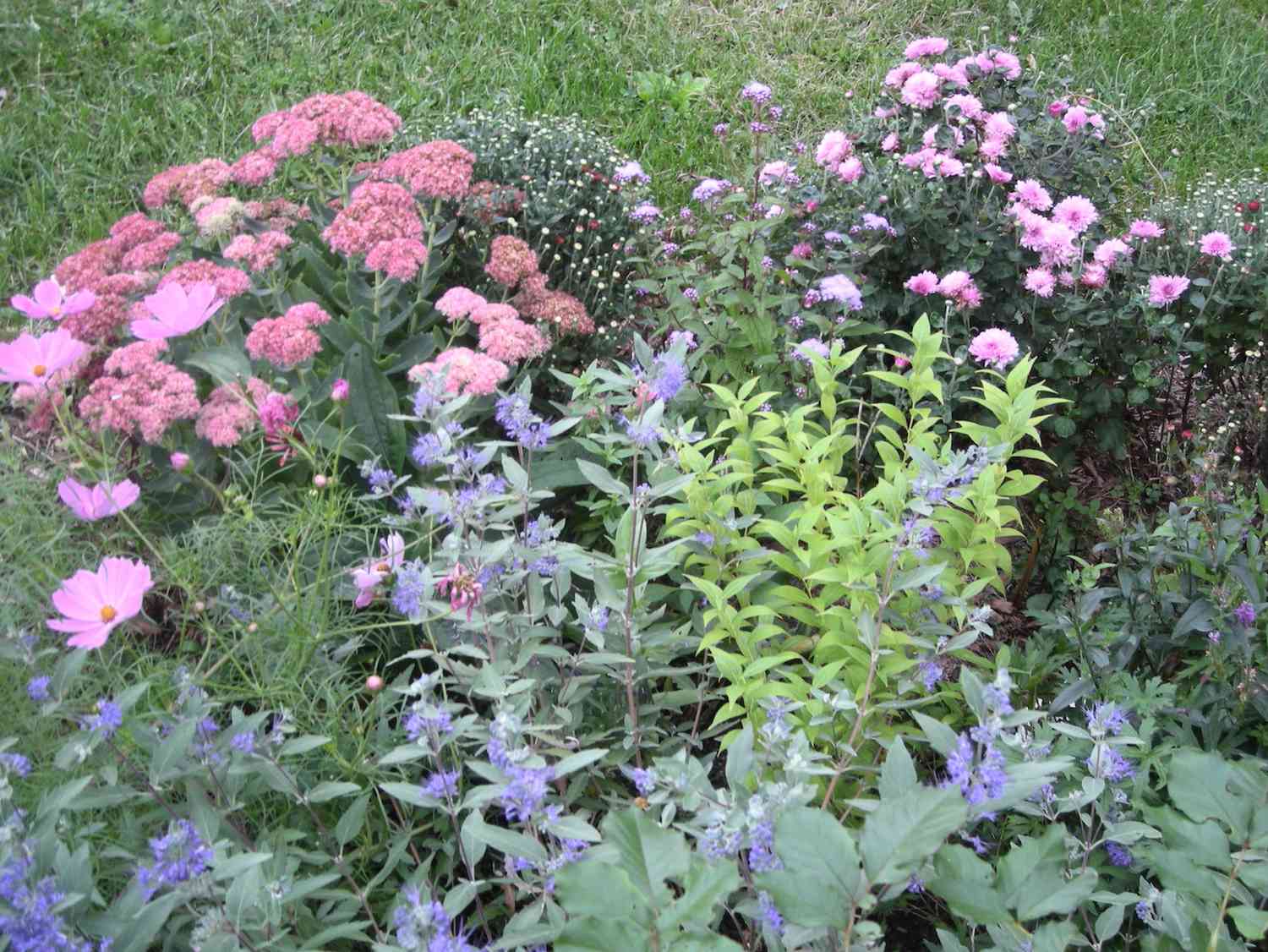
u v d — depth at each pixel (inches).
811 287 152.8
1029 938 64.0
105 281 122.0
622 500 96.2
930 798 55.7
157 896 74.5
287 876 73.4
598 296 155.9
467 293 123.4
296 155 136.7
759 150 164.4
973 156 164.1
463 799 76.7
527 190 155.4
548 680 96.4
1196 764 68.5
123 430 107.7
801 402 140.9
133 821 78.4
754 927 78.9
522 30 233.3
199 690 82.7
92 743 72.0
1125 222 187.9
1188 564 108.5
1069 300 148.3
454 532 88.7
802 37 248.7
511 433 95.1
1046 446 151.6
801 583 112.4
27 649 80.7
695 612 108.3
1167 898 74.3
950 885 59.4
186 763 78.2
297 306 115.3
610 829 56.1
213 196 140.2
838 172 161.2
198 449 113.0
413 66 219.8
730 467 114.6
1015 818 92.4
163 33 213.5
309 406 107.8
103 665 89.7
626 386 93.4
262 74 211.9
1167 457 147.7
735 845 63.0
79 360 115.9
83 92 201.5
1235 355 156.3
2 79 199.5
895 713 97.4
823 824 55.5
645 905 53.2
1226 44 253.8
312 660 94.3
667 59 236.7
